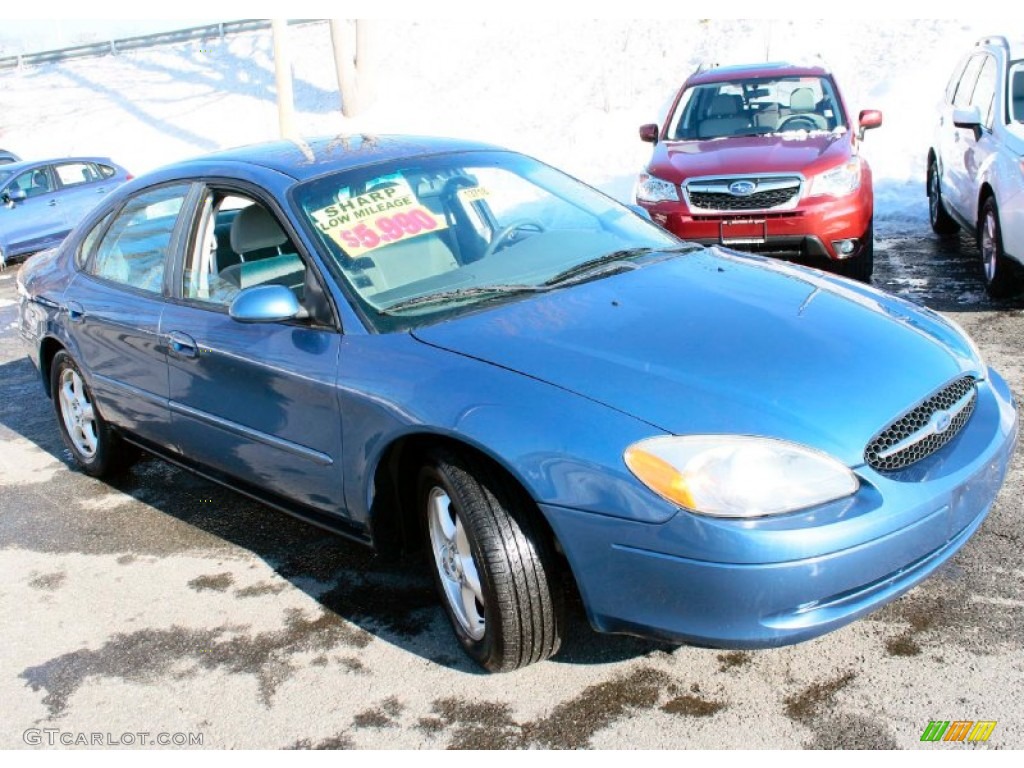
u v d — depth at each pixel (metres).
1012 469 4.20
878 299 3.56
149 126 23.86
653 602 2.67
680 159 7.67
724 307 3.26
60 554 4.29
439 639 3.37
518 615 2.88
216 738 2.96
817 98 8.40
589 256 3.80
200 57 27.86
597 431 2.69
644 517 2.61
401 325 3.27
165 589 3.89
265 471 3.73
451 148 4.21
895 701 2.84
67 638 3.59
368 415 3.13
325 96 22.50
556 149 15.36
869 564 2.62
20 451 5.68
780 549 2.52
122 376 4.39
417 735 2.89
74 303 4.63
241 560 4.07
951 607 3.26
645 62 17.70
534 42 20.22
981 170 6.95
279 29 17.11
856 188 7.11
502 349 3.02
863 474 2.66
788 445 2.62
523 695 3.02
